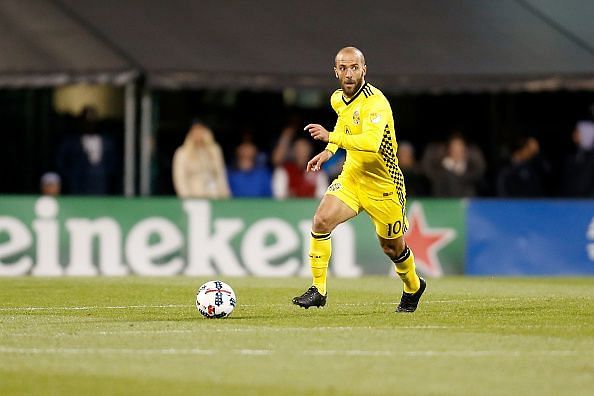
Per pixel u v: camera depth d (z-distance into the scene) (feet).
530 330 119.75
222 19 251.80
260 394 84.33
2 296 163.73
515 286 190.90
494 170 293.23
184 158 236.02
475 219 228.43
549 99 295.48
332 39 251.19
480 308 144.05
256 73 239.50
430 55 249.96
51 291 172.76
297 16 256.73
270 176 249.96
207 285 131.85
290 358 99.96
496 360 99.45
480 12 263.70
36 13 247.09
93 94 283.79
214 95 285.64
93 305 149.07
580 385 88.33
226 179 247.50
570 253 231.30
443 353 102.94
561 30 258.98
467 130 296.51
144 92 237.86
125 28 243.40
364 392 85.05
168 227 220.02
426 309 142.51
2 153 286.25
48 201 218.18
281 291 173.17
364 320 128.57
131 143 237.04
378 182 130.62
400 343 108.88
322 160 129.49
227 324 124.26
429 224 226.99
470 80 247.50
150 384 88.02
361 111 128.47
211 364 96.89
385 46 251.19
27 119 285.43
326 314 135.54
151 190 276.82
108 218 219.20
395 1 264.93
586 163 263.90
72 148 255.50
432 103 295.69
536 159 263.08
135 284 188.65
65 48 237.25
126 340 110.63
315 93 287.28
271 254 221.25
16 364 96.78
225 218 220.64
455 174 251.39
